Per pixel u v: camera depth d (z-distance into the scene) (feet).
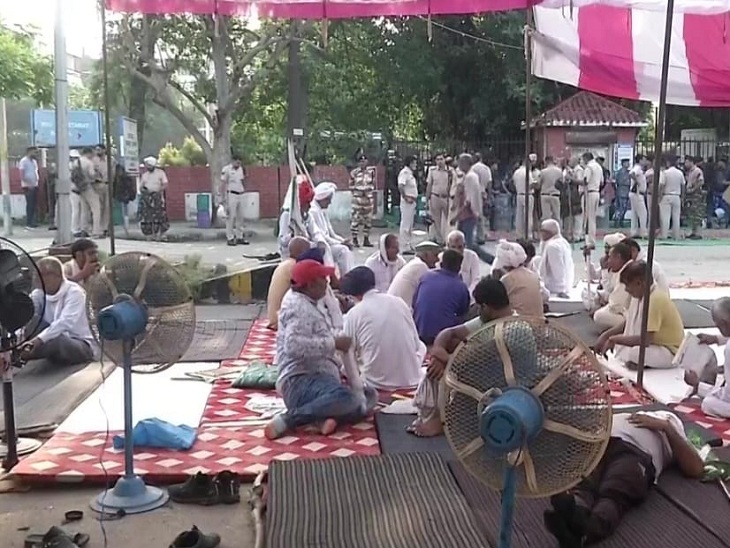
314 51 74.69
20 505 14.65
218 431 17.92
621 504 12.80
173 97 84.38
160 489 15.05
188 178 76.95
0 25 85.30
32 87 85.40
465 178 51.34
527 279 25.03
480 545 12.04
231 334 28.07
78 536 12.96
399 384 20.62
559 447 9.77
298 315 18.03
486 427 9.35
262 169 77.00
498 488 10.09
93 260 26.94
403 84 76.84
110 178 28.35
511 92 75.97
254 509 13.74
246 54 69.97
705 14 27.78
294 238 29.76
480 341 10.12
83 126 60.95
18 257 16.48
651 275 21.48
